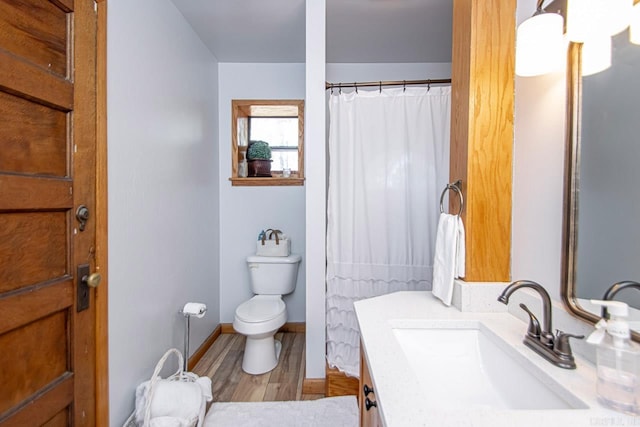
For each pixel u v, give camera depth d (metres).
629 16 0.68
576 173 0.83
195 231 2.27
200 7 1.96
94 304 1.22
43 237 1.01
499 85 1.14
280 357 2.37
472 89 1.14
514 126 1.14
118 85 1.38
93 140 1.20
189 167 2.15
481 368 0.96
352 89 2.60
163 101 1.79
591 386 0.65
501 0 1.13
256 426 1.61
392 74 2.74
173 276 1.92
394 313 1.08
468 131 1.15
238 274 2.83
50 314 1.03
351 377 1.87
